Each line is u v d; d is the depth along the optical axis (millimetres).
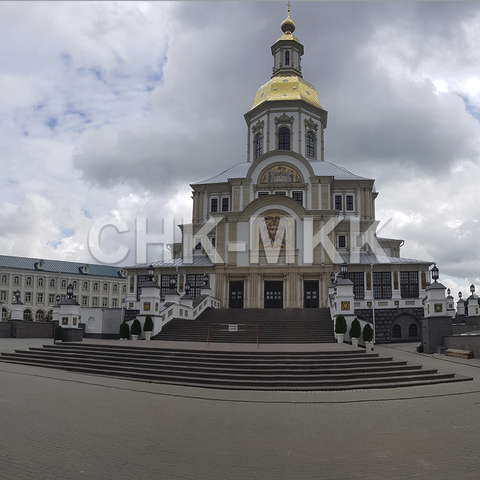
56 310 50656
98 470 9164
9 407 14078
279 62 69500
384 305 44719
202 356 22609
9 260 100250
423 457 10000
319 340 33438
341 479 8914
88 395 16453
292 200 52562
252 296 51594
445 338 29891
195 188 61688
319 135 66000
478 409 14180
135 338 35531
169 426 12508
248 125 67188
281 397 16625
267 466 9594
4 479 8516
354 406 15078
